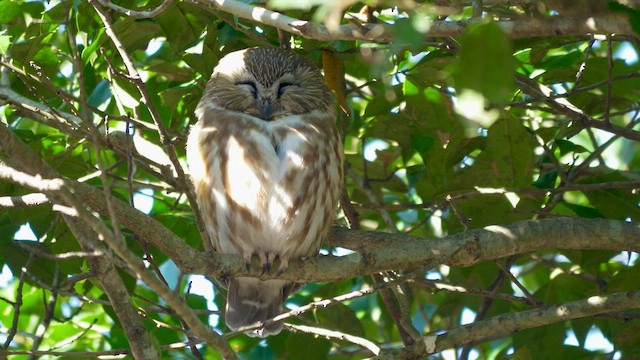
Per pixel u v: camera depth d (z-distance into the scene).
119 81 11.22
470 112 5.29
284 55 11.12
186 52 11.12
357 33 6.92
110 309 11.42
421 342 9.47
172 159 8.56
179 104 11.97
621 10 6.12
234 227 10.13
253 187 10.04
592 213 10.29
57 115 10.17
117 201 8.48
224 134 10.29
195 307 13.01
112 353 9.02
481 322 9.45
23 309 14.38
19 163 8.09
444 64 10.31
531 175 10.04
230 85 10.84
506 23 6.50
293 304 13.64
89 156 11.17
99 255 7.38
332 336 10.06
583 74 11.30
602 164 12.53
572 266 12.56
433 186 11.26
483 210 10.78
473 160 11.87
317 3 5.97
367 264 9.33
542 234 9.39
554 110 10.63
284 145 10.24
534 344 11.28
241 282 10.56
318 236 10.23
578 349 11.22
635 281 10.91
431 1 7.24
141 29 10.64
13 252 11.10
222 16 10.18
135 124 10.32
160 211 12.71
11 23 10.76
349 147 14.80
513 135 9.81
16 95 10.87
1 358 9.52
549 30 6.38
